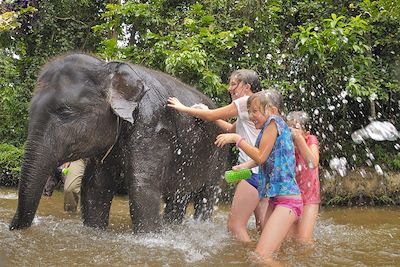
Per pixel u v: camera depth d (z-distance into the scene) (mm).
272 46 8375
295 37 8000
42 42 11438
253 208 4262
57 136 3898
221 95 7801
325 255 3750
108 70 4164
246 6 8281
